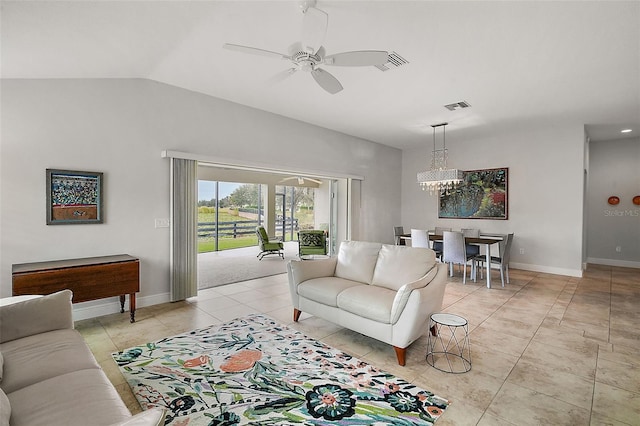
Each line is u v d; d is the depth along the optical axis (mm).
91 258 3398
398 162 7922
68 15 2111
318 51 2342
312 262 3523
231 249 9500
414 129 6062
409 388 2182
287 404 2004
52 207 3219
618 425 1806
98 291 3100
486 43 2812
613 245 6695
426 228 7613
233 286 4883
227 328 3203
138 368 2414
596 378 2307
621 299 4258
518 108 4711
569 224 5711
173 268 3998
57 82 3248
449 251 5285
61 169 3268
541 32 2623
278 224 11094
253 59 3232
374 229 7234
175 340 2906
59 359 1666
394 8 2297
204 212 9297
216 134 4438
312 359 2580
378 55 2352
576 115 5027
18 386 1434
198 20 2449
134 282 3324
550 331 3174
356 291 2932
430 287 2621
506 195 6375
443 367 2469
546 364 2514
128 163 3707
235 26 2561
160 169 3957
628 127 5711
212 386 2189
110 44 2691
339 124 5754
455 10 2328
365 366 2479
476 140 6801
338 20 2451
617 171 6633
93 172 3451
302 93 4223
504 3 2246
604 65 3232
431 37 2711
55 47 2527
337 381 2268
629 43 2779
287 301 4125
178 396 2074
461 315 3639
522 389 2172
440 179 5883
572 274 5684
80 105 3383
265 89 4094
